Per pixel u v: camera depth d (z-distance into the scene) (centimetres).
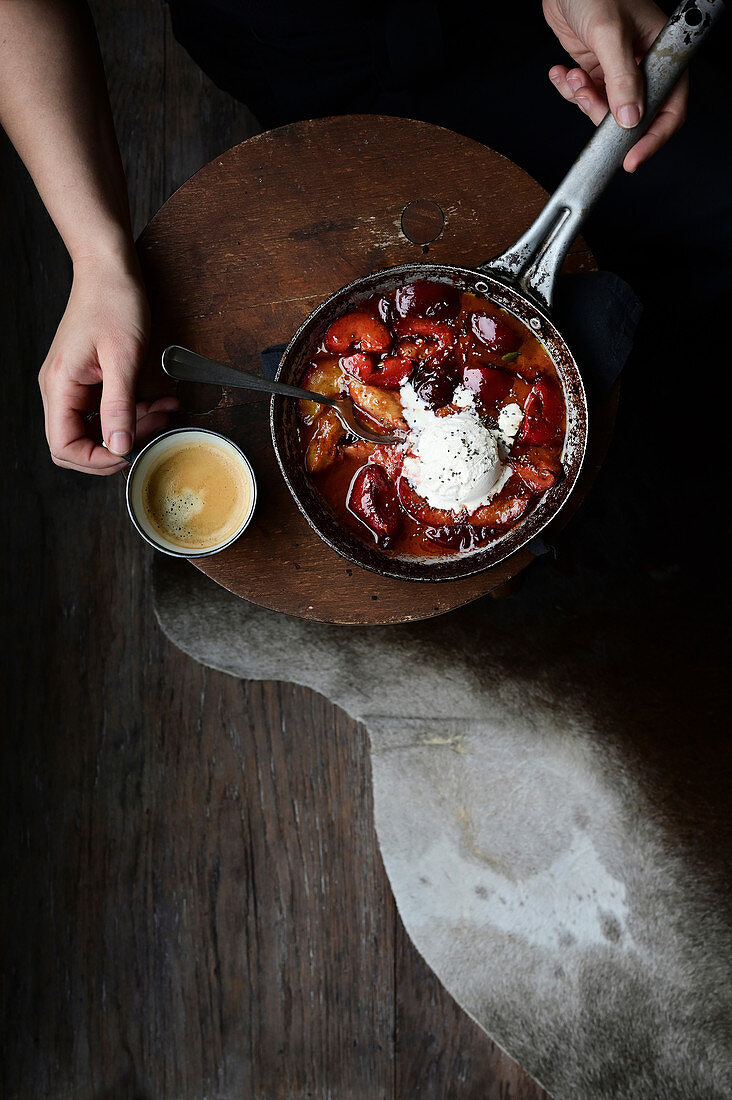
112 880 173
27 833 175
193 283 120
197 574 166
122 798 174
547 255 103
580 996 161
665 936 159
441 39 125
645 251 145
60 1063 172
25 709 176
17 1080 171
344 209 119
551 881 162
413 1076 169
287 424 106
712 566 164
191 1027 172
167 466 115
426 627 165
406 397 108
